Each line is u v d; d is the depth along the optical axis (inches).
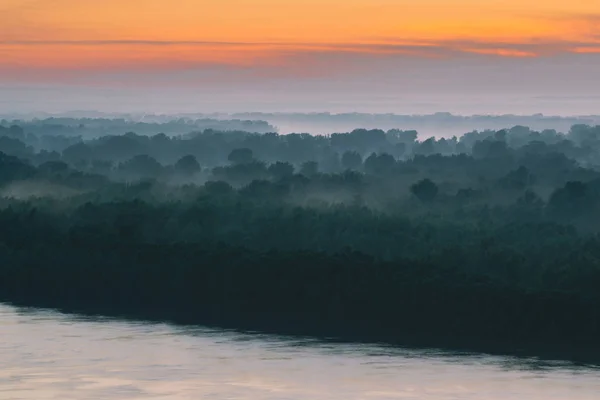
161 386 5639.8
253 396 5487.2
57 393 5457.7
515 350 6747.1
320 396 5492.1
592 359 6520.7
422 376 5979.3
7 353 6338.6
